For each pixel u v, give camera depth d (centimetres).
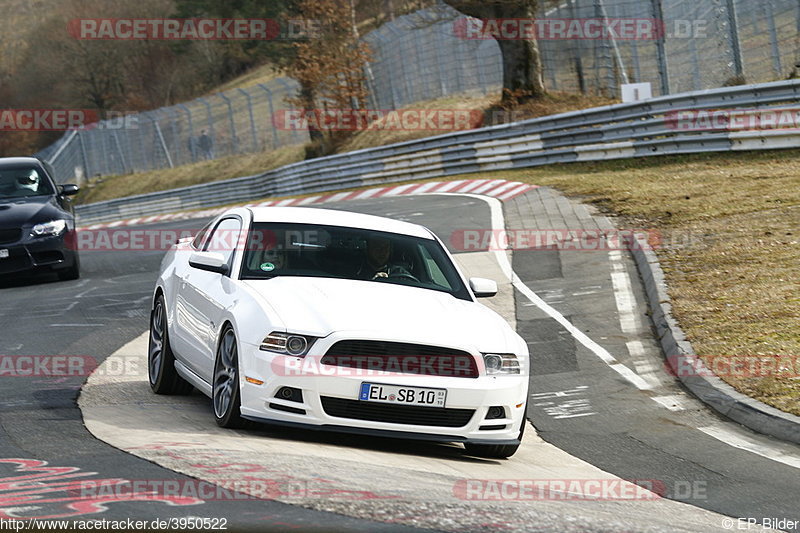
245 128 18688
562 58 12525
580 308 4444
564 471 2280
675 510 1908
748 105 7738
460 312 2384
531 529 1511
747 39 9725
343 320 2189
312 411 2120
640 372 3484
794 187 6269
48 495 1555
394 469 1977
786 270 4444
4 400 2647
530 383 3372
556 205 7206
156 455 1902
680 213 6141
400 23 15150
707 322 3822
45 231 5741
